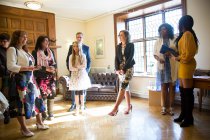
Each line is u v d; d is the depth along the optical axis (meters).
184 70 2.77
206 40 3.86
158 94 4.22
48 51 3.27
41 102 2.83
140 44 5.68
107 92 4.95
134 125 3.06
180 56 2.77
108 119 3.44
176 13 4.75
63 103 4.97
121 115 3.64
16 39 2.60
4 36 3.22
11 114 2.60
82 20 6.85
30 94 2.63
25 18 5.26
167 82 3.46
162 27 3.46
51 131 2.95
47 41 3.20
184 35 2.68
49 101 3.42
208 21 3.80
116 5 5.24
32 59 2.81
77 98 3.75
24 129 2.77
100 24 6.39
